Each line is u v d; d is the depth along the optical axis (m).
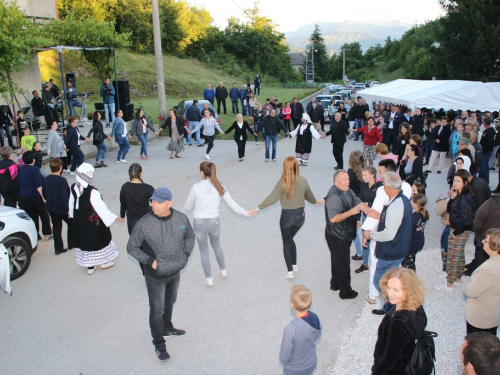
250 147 18.53
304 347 3.51
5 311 5.65
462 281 6.23
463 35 33.12
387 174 4.98
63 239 8.11
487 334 2.58
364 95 24.19
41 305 5.80
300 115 22.08
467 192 5.71
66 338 5.05
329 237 5.65
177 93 34.50
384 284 3.25
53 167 7.00
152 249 4.46
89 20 17.31
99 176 12.73
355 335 5.00
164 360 4.59
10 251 6.47
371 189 6.39
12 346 4.90
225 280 6.45
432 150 13.73
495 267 3.81
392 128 15.30
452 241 5.82
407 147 8.20
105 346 4.90
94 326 5.30
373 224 5.27
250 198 10.64
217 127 15.22
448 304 5.63
